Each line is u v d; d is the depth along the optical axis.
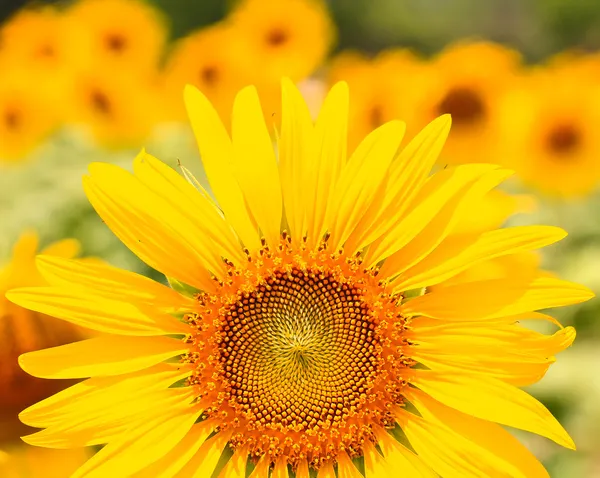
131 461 0.76
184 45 1.30
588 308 1.05
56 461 0.81
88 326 0.76
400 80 1.19
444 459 0.76
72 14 1.38
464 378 0.76
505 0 5.89
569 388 1.01
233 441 0.78
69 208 1.02
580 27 5.07
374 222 0.77
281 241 0.78
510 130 1.15
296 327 0.78
